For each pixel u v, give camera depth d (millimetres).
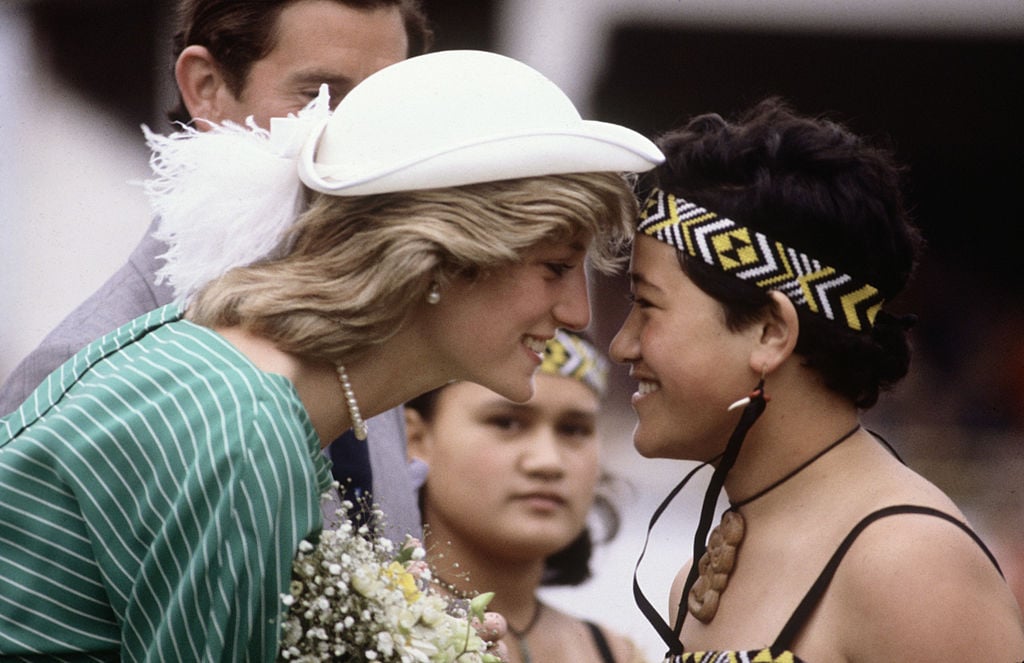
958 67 30875
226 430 8383
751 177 9305
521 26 29359
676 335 9391
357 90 9578
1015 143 31438
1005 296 31672
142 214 26594
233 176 9266
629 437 25969
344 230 9133
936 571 8430
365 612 8797
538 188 9086
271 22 12648
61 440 8602
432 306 9328
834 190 9219
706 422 9469
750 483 9523
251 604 8211
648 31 29984
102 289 12000
